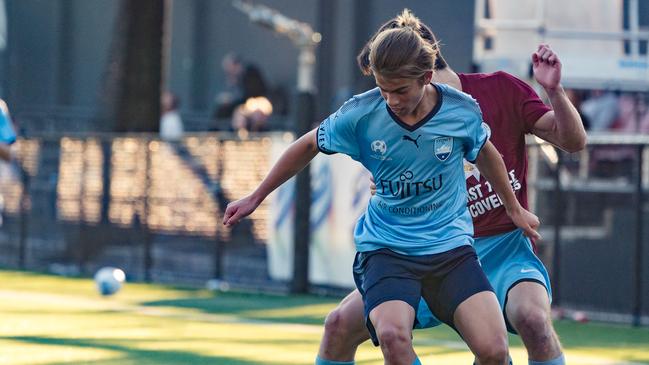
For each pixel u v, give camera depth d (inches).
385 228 695.1
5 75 3341.5
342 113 684.1
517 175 761.6
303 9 2783.0
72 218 1866.4
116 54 2176.4
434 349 1108.5
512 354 1080.8
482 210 758.5
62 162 1875.0
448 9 1815.9
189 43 3056.1
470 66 1781.5
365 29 2485.2
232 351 1097.4
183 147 1712.6
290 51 2829.7
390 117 669.9
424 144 671.1
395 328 647.1
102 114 2187.5
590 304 1374.3
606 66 1769.2
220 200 1675.7
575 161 1382.9
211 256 1701.5
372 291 674.2
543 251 1405.0
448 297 673.0
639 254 1332.4
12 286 1680.6
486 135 690.2
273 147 1599.4
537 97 758.5
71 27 3270.2
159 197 1753.2
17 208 1942.7
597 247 1365.7
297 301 1536.7
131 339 1166.3
